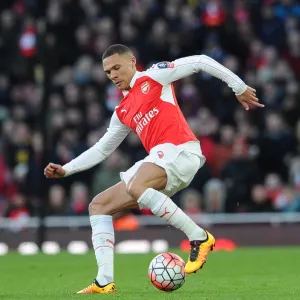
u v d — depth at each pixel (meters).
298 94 71.94
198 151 29.59
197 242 29.00
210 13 74.88
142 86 29.34
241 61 75.62
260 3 77.31
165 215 28.52
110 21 74.88
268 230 59.25
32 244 57.97
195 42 74.06
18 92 73.06
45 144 55.84
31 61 73.19
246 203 61.72
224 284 32.78
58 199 60.41
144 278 36.75
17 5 75.69
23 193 63.78
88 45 74.19
